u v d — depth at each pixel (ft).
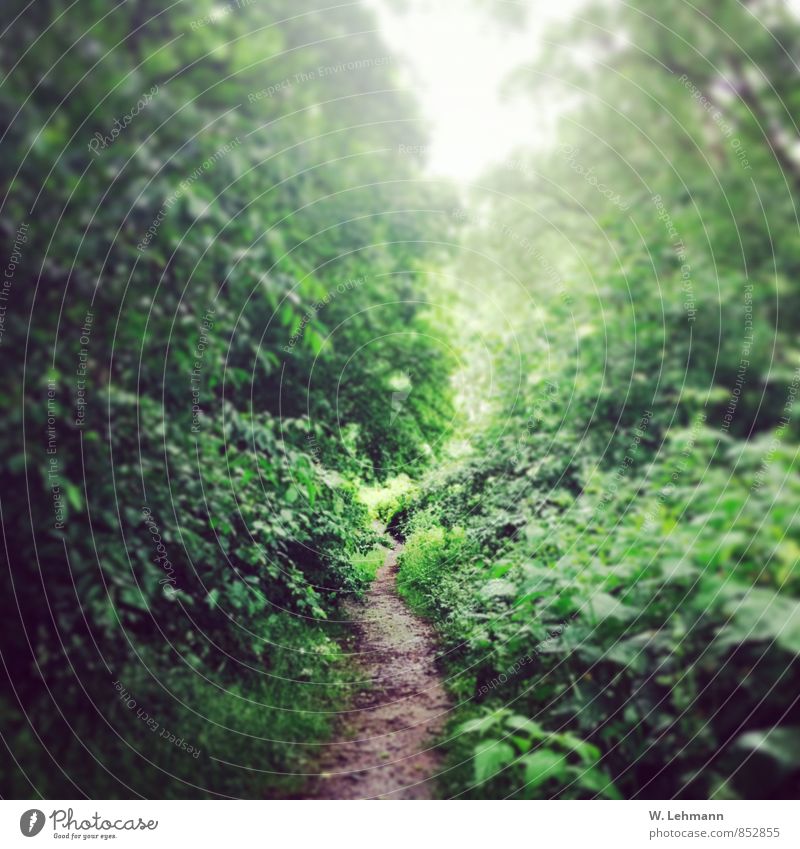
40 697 10.49
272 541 15.12
